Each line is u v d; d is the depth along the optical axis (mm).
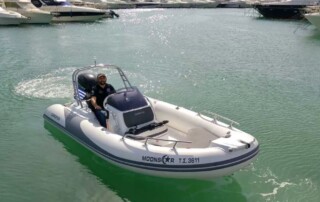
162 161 5508
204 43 20172
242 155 5457
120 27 27000
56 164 6590
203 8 52094
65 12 28578
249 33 24734
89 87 7848
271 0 41375
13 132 7848
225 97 10516
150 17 36188
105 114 6777
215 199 5660
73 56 15586
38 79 11727
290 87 11680
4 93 10289
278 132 8148
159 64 14484
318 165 6684
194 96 10516
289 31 25906
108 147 6070
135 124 6465
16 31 22797
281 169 6527
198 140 6273
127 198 5680
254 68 14188
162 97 10359
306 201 5633
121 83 11492
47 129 7969
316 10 27062
